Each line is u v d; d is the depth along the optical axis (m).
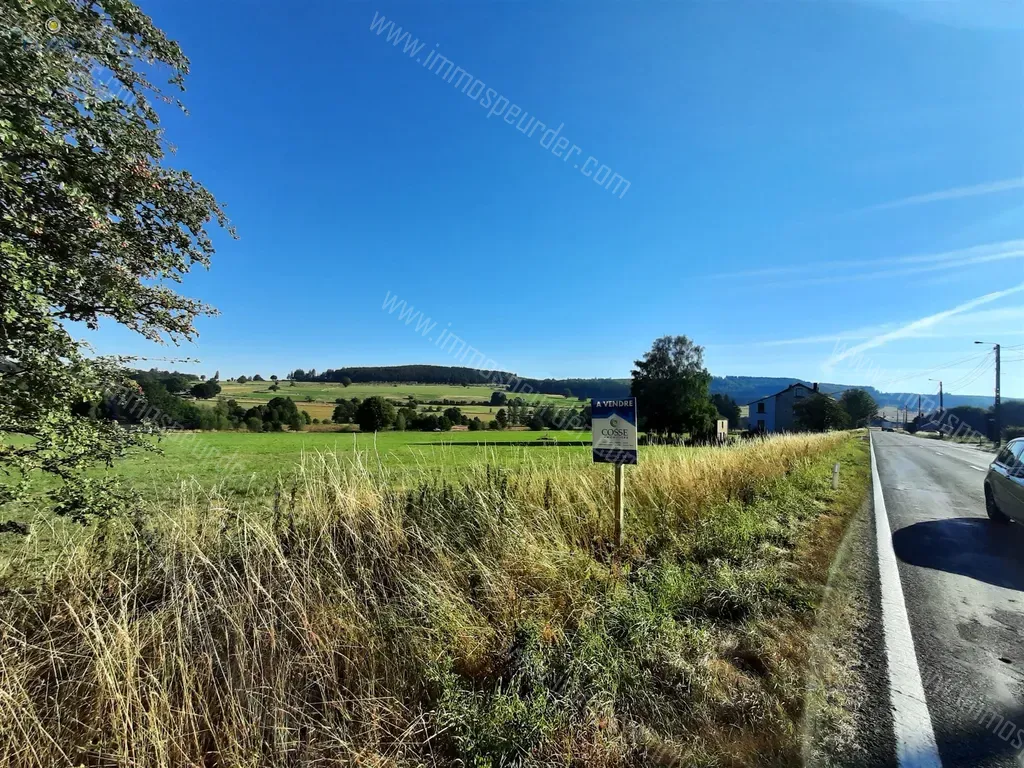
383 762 2.18
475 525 4.93
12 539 3.64
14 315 2.73
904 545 6.25
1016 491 6.89
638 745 2.32
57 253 3.37
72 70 3.33
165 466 8.52
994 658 3.25
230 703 2.33
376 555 4.09
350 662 2.72
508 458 7.63
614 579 3.90
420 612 3.26
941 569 5.25
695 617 3.57
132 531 3.82
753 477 9.03
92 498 3.57
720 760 2.23
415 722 2.39
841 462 17.05
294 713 2.42
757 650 3.12
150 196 3.80
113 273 3.54
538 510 5.35
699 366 57.38
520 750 2.20
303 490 5.20
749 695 2.67
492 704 2.45
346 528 4.37
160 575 3.45
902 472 15.73
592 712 2.42
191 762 2.15
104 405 3.99
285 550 3.87
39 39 3.02
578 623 3.20
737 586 3.96
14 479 3.45
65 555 3.43
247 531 3.88
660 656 2.97
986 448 32.47
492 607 3.44
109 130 3.35
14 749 2.04
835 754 2.29
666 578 3.94
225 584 3.15
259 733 2.25
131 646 2.43
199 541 3.84
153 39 3.92
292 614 2.99
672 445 11.77
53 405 3.34
